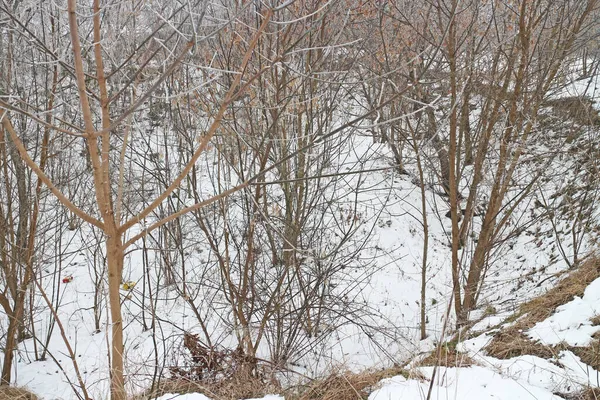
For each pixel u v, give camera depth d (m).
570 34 8.59
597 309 5.79
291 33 6.65
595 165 10.66
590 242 9.95
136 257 11.82
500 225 9.45
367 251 12.20
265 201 7.79
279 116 6.29
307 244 8.61
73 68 3.84
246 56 3.70
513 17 9.05
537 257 11.14
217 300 9.41
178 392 5.96
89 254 11.90
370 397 4.43
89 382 8.26
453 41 8.09
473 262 9.30
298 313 8.08
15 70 6.46
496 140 10.27
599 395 4.25
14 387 7.84
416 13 9.23
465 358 5.26
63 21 4.60
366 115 3.74
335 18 6.96
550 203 12.41
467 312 8.84
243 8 3.40
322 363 8.37
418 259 12.16
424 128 10.47
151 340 9.07
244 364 6.39
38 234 9.24
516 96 8.70
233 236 8.09
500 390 4.31
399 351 7.58
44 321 10.34
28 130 8.03
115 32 4.65
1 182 8.91
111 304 4.26
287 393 5.63
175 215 4.12
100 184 3.93
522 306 7.58
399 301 10.84
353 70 7.94
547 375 4.73
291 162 8.16
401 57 8.45
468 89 8.75
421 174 9.24
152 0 4.39
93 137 3.66
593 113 12.35
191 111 7.00
